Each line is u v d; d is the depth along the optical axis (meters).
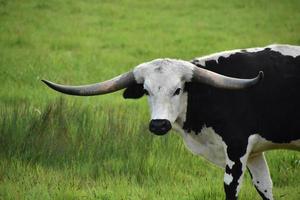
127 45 48.06
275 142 19.50
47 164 24.14
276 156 24.81
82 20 55.03
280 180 23.31
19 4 58.94
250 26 54.12
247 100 19.22
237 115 19.19
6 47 45.69
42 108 29.41
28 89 35.34
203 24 54.72
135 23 54.84
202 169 24.38
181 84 19.00
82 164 23.98
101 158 24.64
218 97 19.31
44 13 56.44
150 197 21.45
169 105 18.77
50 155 24.39
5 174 23.08
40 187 21.72
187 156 25.14
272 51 19.77
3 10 56.28
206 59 19.91
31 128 25.22
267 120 19.25
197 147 20.14
